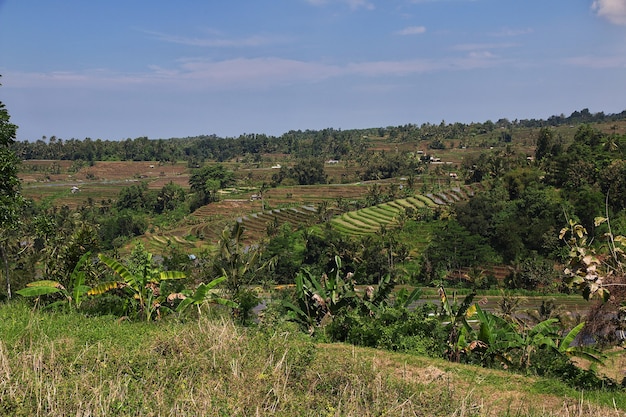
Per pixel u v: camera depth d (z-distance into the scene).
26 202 15.73
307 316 13.52
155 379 6.25
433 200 80.94
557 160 71.69
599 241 51.06
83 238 15.59
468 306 11.49
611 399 7.86
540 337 10.62
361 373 7.11
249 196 103.25
